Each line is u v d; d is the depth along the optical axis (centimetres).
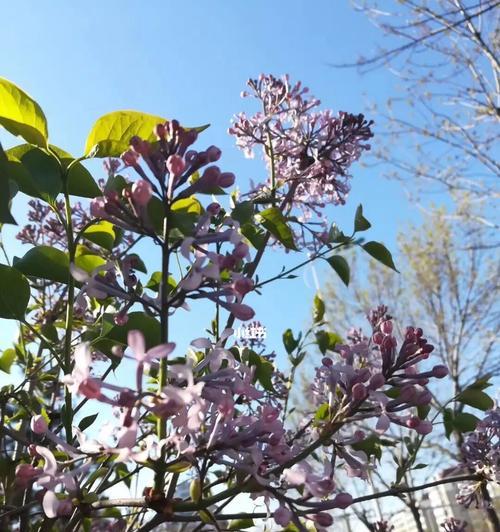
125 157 20
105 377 27
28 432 31
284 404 39
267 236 32
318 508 19
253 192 38
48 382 37
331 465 21
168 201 20
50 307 42
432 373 23
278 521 19
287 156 39
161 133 21
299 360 42
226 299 20
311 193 39
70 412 24
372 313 37
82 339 29
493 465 31
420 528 83
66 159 28
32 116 27
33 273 26
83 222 39
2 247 34
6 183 17
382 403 21
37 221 46
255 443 19
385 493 27
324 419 24
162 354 16
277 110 39
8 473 25
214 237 19
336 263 33
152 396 17
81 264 29
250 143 39
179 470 18
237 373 20
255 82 40
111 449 17
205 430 19
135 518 31
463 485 37
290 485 20
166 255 20
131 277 21
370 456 30
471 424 33
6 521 24
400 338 28
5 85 26
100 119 28
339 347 24
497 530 80
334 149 38
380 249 33
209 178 20
